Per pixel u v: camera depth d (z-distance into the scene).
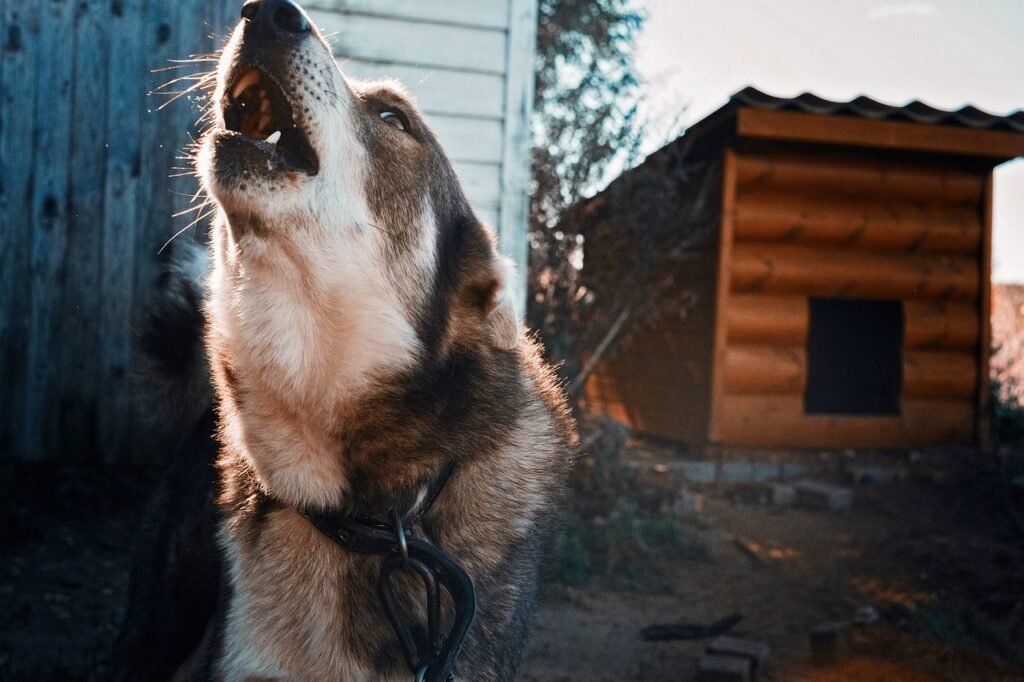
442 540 0.72
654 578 1.73
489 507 0.74
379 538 0.67
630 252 2.83
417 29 1.71
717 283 2.69
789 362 2.75
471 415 0.75
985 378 2.93
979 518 2.25
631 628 1.47
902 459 2.83
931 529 2.14
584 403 2.55
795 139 2.59
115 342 1.74
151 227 1.75
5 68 1.68
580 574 1.67
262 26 0.66
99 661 1.13
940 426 2.90
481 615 0.71
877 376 3.11
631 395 3.43
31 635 1.21
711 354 2.71
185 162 1.74
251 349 0.68
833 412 3.28
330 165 0.68
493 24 1.75
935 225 2.87
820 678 1.28
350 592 0.67
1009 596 1.62
